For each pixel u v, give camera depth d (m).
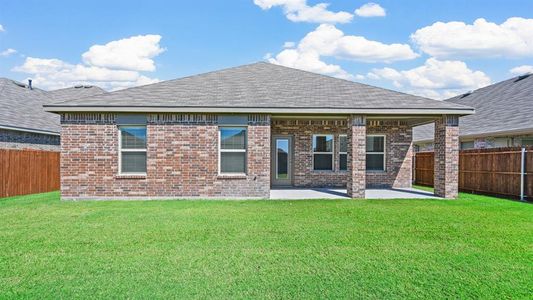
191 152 13.52
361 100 14.20
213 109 13.23
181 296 4.54
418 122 16.86
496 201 12.95
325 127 17.47
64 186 13.33
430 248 6.61
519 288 4.79
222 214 10.05
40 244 6.87
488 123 18.50
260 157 13.67
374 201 12.79
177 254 6.22
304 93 14.99
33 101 22.33
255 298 4.49
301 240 7.14
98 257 6.06
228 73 17.62
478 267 5.59
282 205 11.82
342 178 17.53
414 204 12.05
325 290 4.72
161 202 12.63
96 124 13.35
